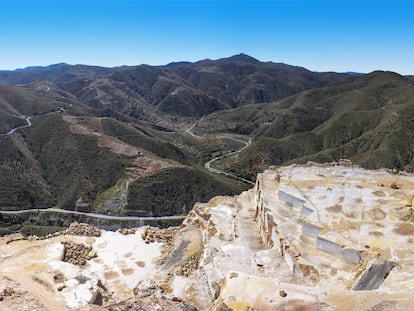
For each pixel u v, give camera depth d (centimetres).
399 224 3547
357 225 3547
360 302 2139
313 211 3800
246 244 3984
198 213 5653
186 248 4859
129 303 2542
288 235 3544
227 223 4781
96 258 4972
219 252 3834
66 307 3481
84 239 5453
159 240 5556
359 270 2920
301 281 2980
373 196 4103
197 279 3834
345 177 4766
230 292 2283
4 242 5153
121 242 5484
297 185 4466
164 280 3994
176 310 2483
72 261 4797
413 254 3047
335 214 3750
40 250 4831
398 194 4150
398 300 2145
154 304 2528
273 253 3462
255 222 4612
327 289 2333
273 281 2409
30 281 3953
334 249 3241
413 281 2548
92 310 2461
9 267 4262
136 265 4797
